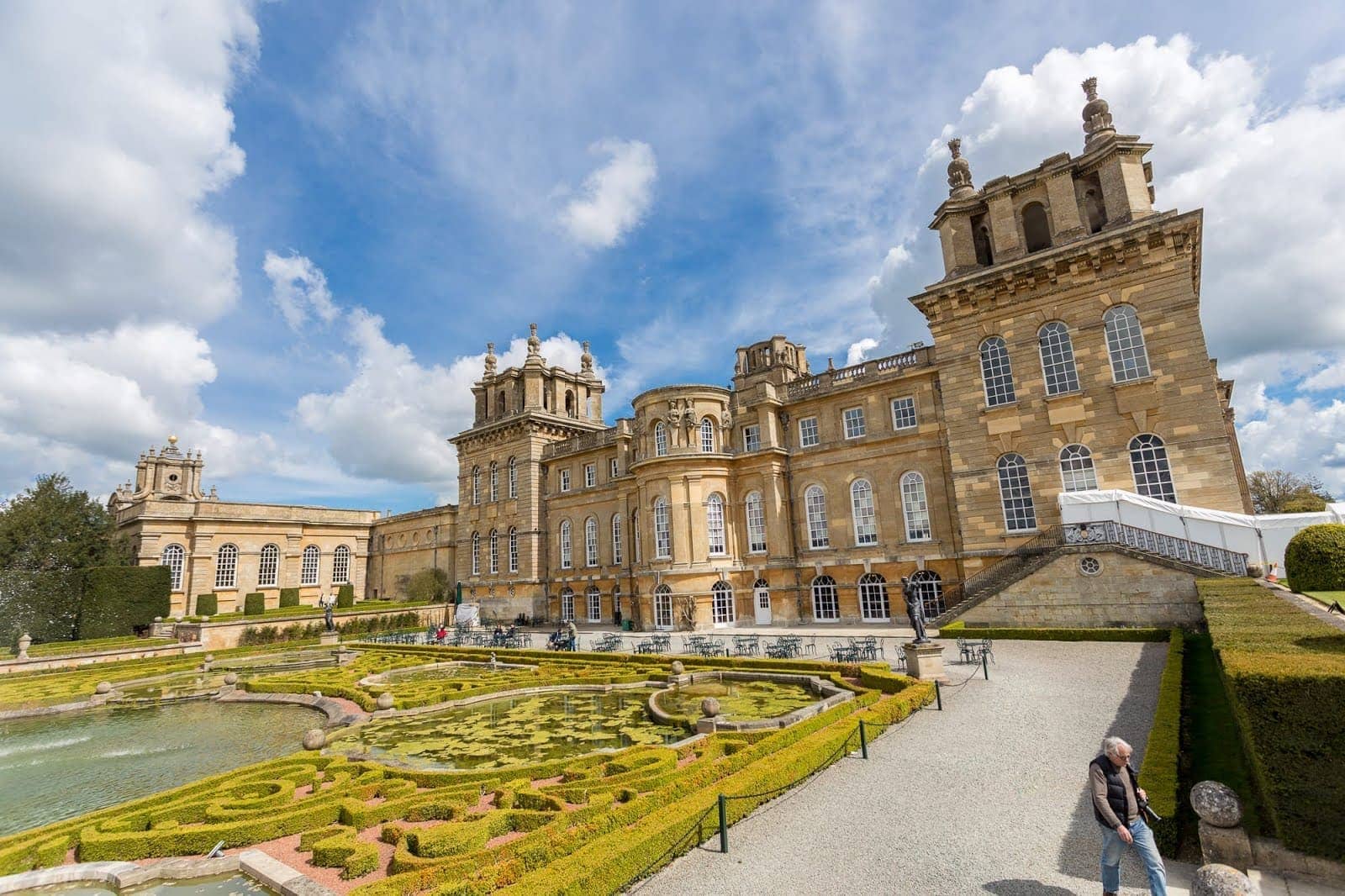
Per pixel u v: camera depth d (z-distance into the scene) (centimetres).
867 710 1434
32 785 1484
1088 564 2442
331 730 1767
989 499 3072
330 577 6781
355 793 1154
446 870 787
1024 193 3216
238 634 4472
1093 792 682
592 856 783
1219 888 552
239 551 6075
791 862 850
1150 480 2689
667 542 4044
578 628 4678
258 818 1038
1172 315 2694
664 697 1966
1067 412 2898
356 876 864
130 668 3331
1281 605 1345
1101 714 1400
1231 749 1041
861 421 3775
